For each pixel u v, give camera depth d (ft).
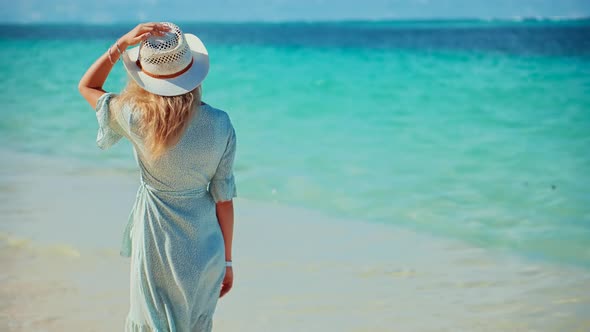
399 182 23.70
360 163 26.43
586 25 243.60
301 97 42.06
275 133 32.14
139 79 8.03
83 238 16.42
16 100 42.55
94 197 20.52
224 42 110.52
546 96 41.45
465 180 24.02
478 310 13.00
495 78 49.93
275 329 12.09
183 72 8.02
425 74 53.16
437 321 12.47
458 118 35.65
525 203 21.21
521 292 13.96
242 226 18.31
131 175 23.85
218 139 8.35
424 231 18.28
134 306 8.63
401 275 14.80
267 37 144.77
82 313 12.33
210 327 8.97
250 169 25.29
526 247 17.01
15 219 17.88
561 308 13.12
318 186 23.03
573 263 15.85
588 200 21.36
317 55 73.82
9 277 13.88
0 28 223.30
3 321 11.85
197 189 8.53
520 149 28.78
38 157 27.02
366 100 41.32
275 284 14.16
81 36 131.44
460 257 16.17
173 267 8.44
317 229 18.16
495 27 241.14
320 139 30.83
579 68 54.24
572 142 29.78
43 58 73.82
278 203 20.88
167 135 7.93
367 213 19.95
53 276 14.05
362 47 91.09
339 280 14.42
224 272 8.98
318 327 12.15
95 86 8.52
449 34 163.94
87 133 32.37
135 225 8.62
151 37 8.02
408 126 33.81
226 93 43.39
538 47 86.63
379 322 12.39
